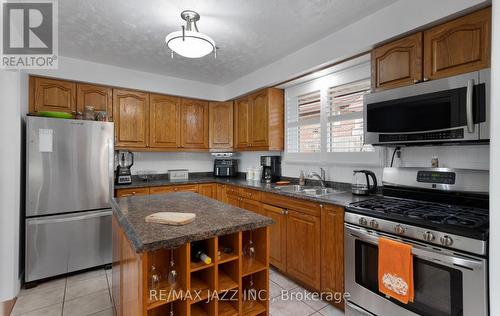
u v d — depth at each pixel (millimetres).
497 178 1058
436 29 1648
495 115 1057
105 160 2729
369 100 1995
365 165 2438
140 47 2561
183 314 1186
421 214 1520
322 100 2816
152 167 3809
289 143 3252
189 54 1960
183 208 1705
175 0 1791
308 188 2826
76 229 2557
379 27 1913
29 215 2340
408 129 1757
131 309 1239
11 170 2062
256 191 2879
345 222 1856
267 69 3082
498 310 1065
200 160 4262
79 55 2746
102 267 2754
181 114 3660
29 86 2635
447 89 1559
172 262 1278
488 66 1425
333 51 2277
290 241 2389
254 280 1480
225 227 1264
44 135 2395
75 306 2045
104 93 3070
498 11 1053
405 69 1801
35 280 2348
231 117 3922
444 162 1903
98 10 1909
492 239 1080
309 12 1946
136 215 1509
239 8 1893
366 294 1715
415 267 1461
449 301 1326
